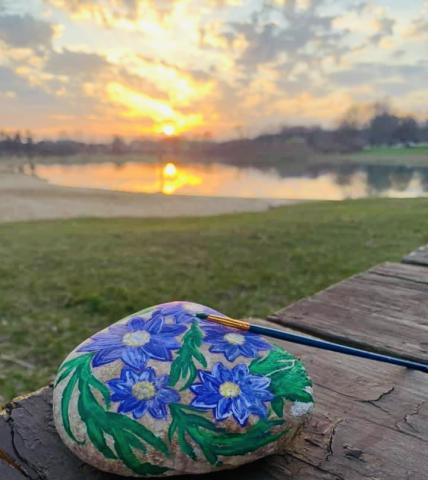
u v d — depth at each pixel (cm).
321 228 755
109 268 523
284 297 419
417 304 143
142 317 88
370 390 97
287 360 81
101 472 72
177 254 592
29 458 76
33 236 774
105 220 1091
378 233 684
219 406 70
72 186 2441
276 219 928
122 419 68
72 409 71
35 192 2038
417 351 115
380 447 80
